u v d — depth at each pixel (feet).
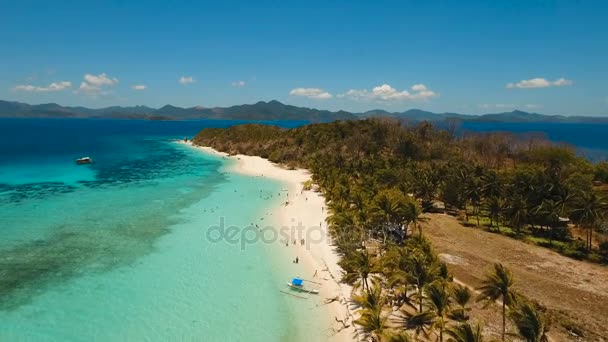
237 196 273.54
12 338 105.40
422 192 254.06
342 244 165.07
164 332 110.83
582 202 189.88
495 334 108.06
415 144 432.25
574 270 158.71
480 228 215.72
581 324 114.83
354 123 516.73
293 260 162.81
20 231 184.75
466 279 142.92
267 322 117.80
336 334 112.78
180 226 200.75
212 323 116.16
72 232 185.78
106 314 118.32
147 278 142.10
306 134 495.82
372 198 210.79
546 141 473.26
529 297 130.82
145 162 439.63
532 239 199.11
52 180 313.94
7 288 130.93
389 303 122.62
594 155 625.82
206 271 149.69
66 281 137.39
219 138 624.18
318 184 302.25
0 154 485.15
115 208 230.07
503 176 266.98
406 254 128.06
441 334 98.12
